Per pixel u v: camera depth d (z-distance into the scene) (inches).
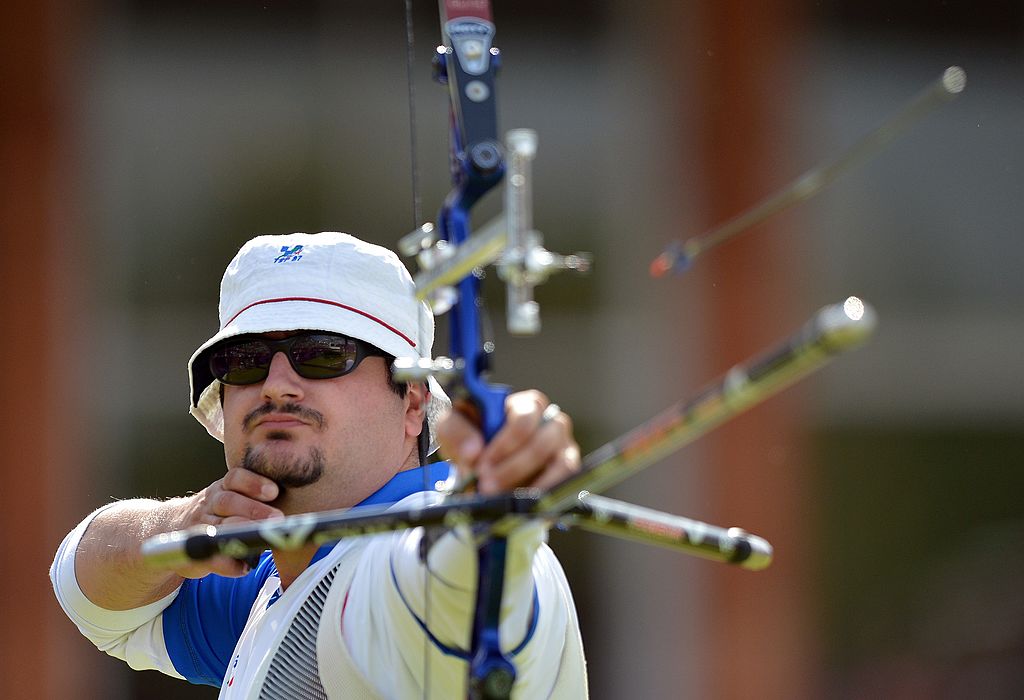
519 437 349.4
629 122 1460.4
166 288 1517.0
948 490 1599.4
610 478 323.6
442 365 379.9
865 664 1551.4
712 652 1363.2
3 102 1359.5
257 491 544.4
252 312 551.5
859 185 1569.9
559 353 1480.1
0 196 1357.0
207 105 1525.6
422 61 1549.0
